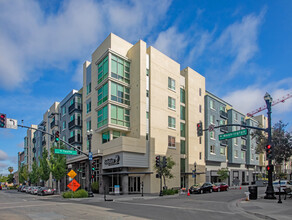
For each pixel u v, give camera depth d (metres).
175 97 36.66
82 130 41.00
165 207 15.38
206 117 43.09
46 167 42.69
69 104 44.91
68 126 44.00
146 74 32.75
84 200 21.64
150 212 13.05
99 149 32.56
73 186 22.80
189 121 38.72
